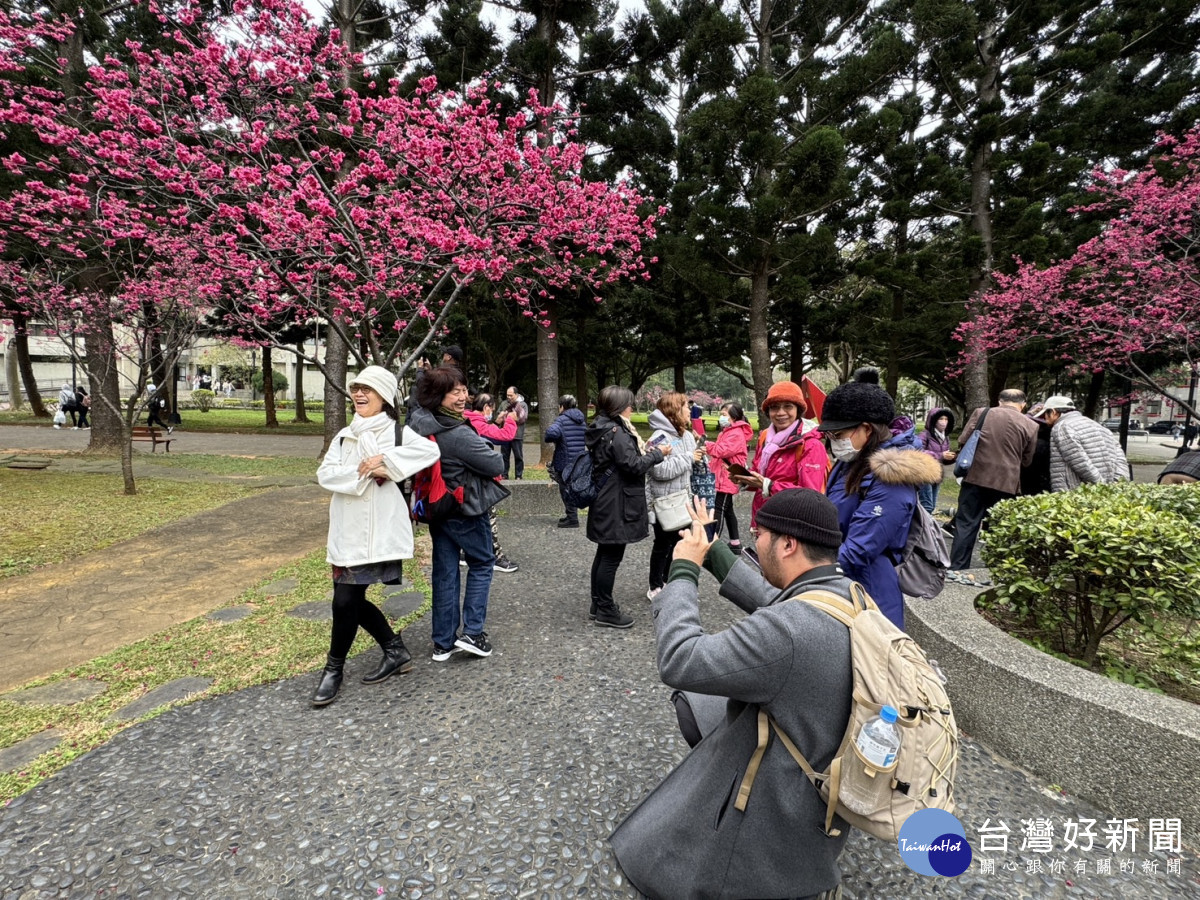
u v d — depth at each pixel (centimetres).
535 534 684
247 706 291
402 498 298
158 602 448
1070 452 446
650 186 1345
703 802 151
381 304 719
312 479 1050
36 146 966
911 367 2131
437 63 1156
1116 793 219
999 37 1316
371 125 614
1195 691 281
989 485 481
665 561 436
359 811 217
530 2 1043
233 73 544
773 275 1227
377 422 291
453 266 601
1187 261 984
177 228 693
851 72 1095
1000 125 1316
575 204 745
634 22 1188
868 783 124
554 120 928
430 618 413
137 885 183
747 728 145
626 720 280
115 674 324
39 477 966
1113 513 296
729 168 1108
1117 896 185
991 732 262
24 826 207
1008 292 1271
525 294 934
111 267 842
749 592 177
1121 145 1427
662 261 1264
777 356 2256
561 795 227
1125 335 1131
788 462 321
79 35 952
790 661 128
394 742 260
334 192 607
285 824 210
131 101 539
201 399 3300
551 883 186
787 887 142
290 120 589
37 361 4394
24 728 270
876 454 219
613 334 2069
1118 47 1243
